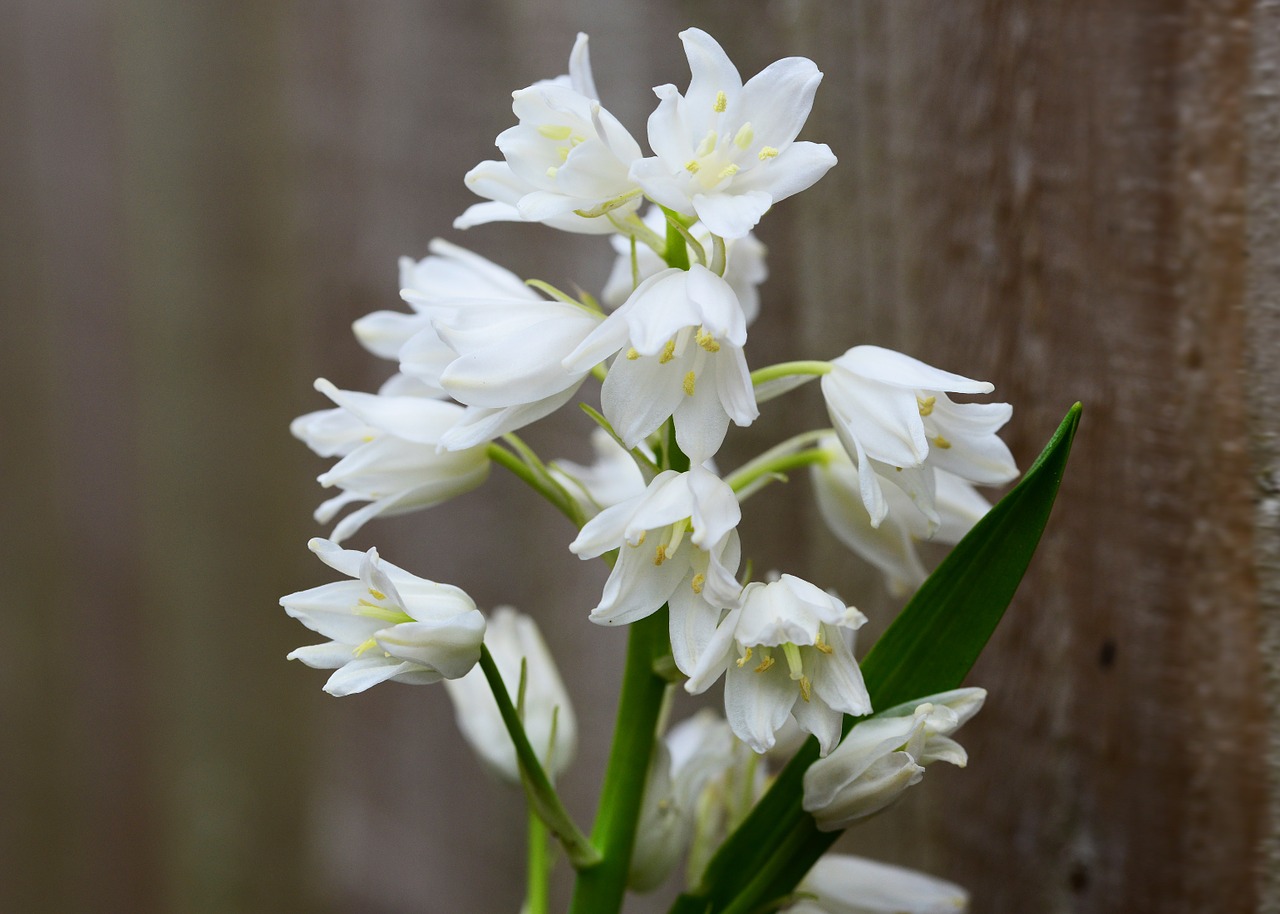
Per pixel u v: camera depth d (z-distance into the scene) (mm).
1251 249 357
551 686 382
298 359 531
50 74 587
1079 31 370
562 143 336
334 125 501
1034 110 376
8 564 637
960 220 386
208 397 563
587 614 449
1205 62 359
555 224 342
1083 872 382
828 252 405
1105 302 372
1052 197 376
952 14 384
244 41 528
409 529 495
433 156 465
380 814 524
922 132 390
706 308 325
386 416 352
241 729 575
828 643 328
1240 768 365
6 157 605
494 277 363
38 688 638
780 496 415
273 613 559
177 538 583
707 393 333
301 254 523
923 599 337
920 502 343
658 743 354
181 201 558
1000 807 391
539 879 366
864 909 364
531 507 456
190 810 593
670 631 336
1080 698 381
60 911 639
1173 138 363
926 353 393
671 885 440
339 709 539
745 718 328
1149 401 369
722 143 329
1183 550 368
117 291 585
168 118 555
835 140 401
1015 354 382
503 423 335
